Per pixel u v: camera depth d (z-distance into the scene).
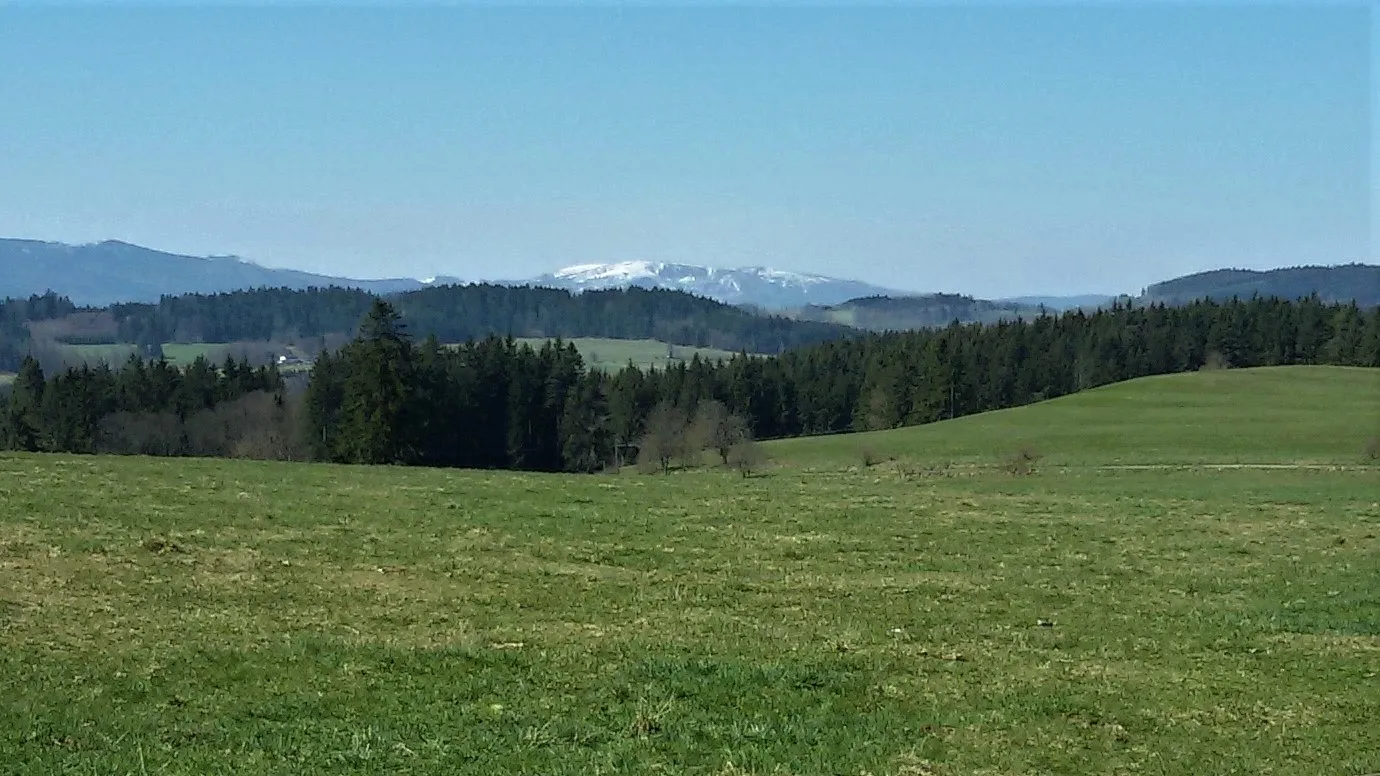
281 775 10.46
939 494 39.41
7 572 19.50
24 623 16.14
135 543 23.03
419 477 39.16
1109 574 23.78
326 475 38.41
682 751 11.43
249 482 34.91
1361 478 50.72
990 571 23.92
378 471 41.03
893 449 85.50
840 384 128.00
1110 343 137.88
